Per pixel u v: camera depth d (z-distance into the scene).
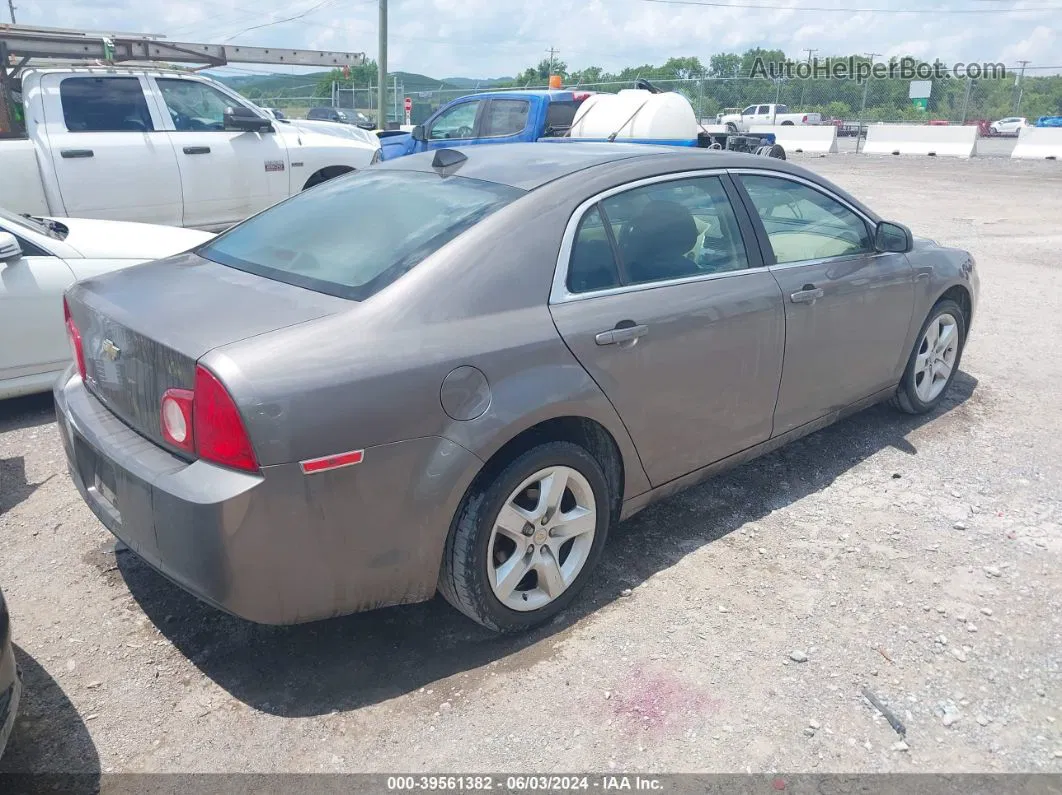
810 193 3.99
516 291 2.80
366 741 2.51
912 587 3.28
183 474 2.41
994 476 4.25
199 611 3.12
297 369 2.36
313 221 3.27
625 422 3.09
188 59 10.14
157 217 8.19
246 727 2.56
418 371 2.51
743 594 3.22
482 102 10.16
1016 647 2.93
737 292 3.45
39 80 7.60
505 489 2.73
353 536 2.48
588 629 3.02
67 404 2.99
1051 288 8.44
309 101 33.19
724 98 35.28
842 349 4.04
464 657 2.88
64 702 2.66
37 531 3.66
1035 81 41.72
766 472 4.27
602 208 3.12
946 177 19.64
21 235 4.81
